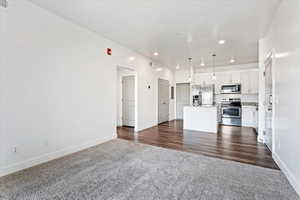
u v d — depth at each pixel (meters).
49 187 1.80
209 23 2.83
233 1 2.17
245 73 5.91
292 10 1.83
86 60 3.17
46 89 2.49
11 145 2.10
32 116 2.31
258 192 1.70
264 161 2.53
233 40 3.64
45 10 2.45
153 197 1.62
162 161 2.54
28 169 2.22
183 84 7.48
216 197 1.61
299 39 1.65
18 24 2.13
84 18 2.72
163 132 4.69
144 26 2.99
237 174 2.10
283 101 2.13
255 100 5.96
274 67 2.59
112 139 3.86
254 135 4.29
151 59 5.48
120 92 5.77
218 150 3.07
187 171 2.19
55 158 2.62
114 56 3.88
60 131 2.71
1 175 2.01
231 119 5.87
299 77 1.65
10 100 2.08
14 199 1.59
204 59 5.39
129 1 2.21
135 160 2.58
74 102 2.94
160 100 6.26
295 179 1.73
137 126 4.78
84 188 1.78
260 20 2.69
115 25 2.97
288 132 1.94
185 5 2.29
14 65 2.11
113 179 1.98
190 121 5.04
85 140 3.17
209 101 6.48
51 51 2.54
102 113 3.58
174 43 3.89
